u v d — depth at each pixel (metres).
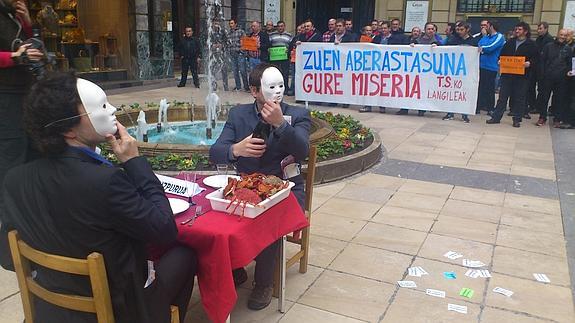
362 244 4.22
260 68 3.23
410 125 9.33
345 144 6.44
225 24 15.49
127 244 2.02
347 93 10.72
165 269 2.41
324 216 4.81
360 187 5.69
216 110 8.30
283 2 19.53
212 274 2.53
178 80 15.56
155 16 14.92
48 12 12.35
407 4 18.67
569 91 9.16
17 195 1.99
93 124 1.98
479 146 7.79
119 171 1.97
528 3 17.39
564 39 9.12
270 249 3.09
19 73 3.98
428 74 9.87
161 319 2.19
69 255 1.93
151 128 7.78
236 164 3.40
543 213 5.01
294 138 3.05
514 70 9.16
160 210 2.11
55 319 1.99
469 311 3.25
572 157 7.21
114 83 13.66
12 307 3.20
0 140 3.95
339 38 10.99
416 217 4.83
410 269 3.79
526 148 7.71
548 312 3.26
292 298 3.37
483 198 5.42
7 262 2.33
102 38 14.23
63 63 12.62
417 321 3.12
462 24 10.34
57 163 1.94
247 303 3.29
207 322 3.10
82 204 1.88
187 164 5.41
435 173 6.29
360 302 3.33
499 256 4.04
